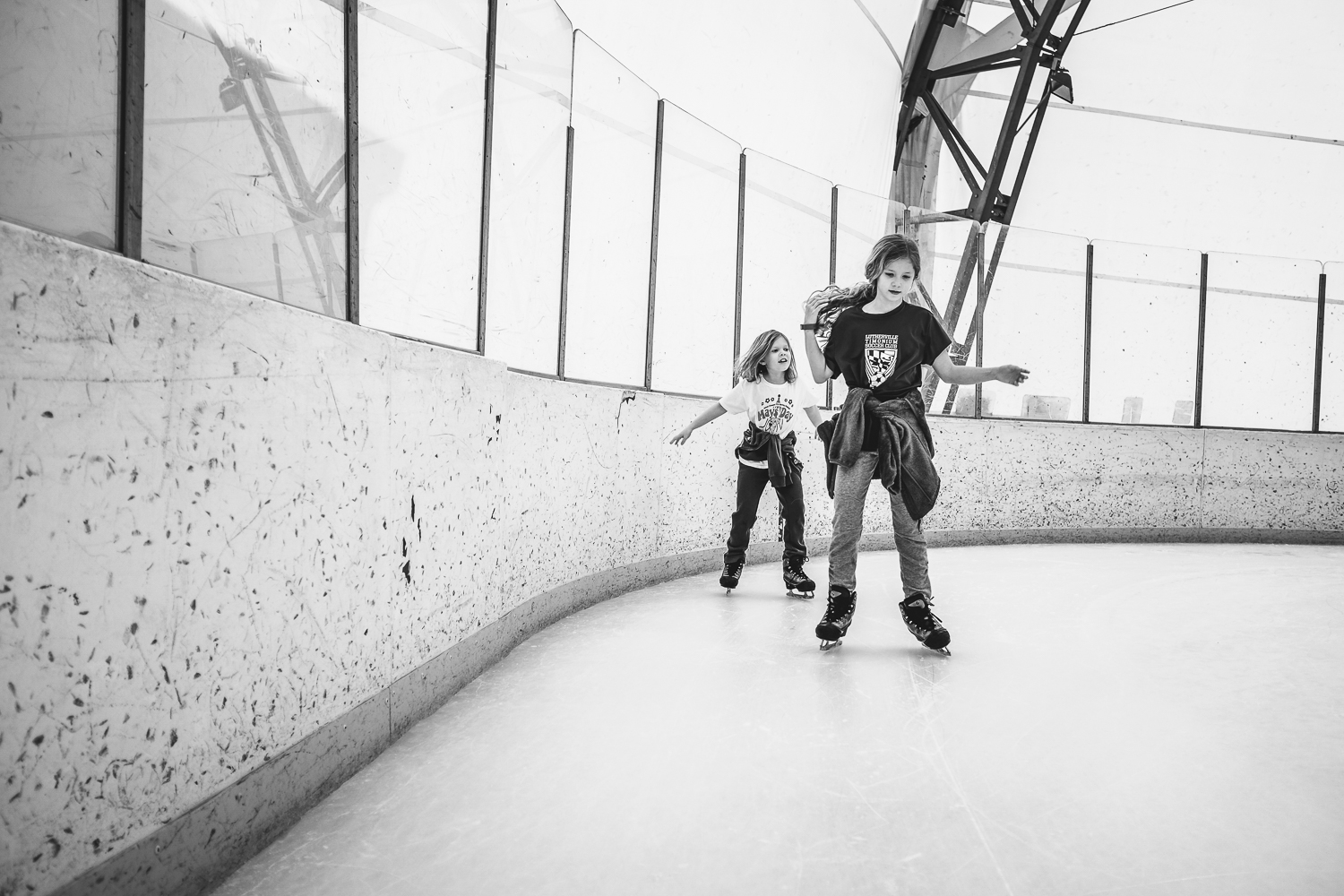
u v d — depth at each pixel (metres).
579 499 3.62
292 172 2.28
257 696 1.41
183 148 2.17
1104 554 6.01
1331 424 7.38
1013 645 3.03
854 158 7.21
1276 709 2.29
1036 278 6.89
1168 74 8.76
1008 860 1.40
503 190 3.04
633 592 4.14
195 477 1.22
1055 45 7.66
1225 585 4.50
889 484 2.81
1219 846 1.46
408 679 2.06
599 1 3.95
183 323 1.19
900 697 2.37
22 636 0.92
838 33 6.18
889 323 2.83
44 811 0.96
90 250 1.00
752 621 3.43
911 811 1.60
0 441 0.89
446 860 1.38
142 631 1.12
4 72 1.35
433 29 2.58
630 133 4.07
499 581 2.78
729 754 1.91
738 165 4.99
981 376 2.80
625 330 4.18
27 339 0.92
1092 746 1.98
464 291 2.80
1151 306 7.10
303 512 1.55
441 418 2.24
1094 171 8.96
